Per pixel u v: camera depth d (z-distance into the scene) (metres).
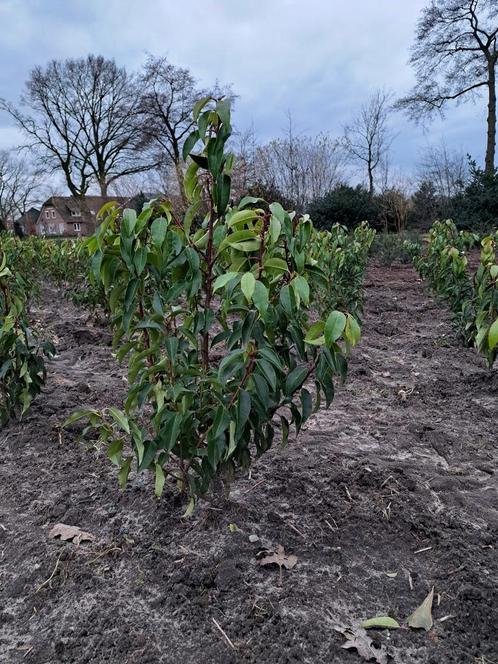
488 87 20.94
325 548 1.78
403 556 1.75
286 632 1.44
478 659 1.36
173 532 1.84
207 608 1.52
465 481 2.29
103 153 27.72
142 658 1.36
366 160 25.95
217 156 1.39
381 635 1.43
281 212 1.40
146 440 1.60
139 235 1.47
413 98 22.52
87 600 1.56
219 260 1.67
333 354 1.45
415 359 4.23
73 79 26.28
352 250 5.79
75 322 5.36
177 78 26.23
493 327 1.42
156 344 1.58
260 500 2.03
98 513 1.98
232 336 1.51
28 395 2.60
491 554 1.77
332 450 2.51
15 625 1.49
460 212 17.02
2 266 2.46
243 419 1.40
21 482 2.23
